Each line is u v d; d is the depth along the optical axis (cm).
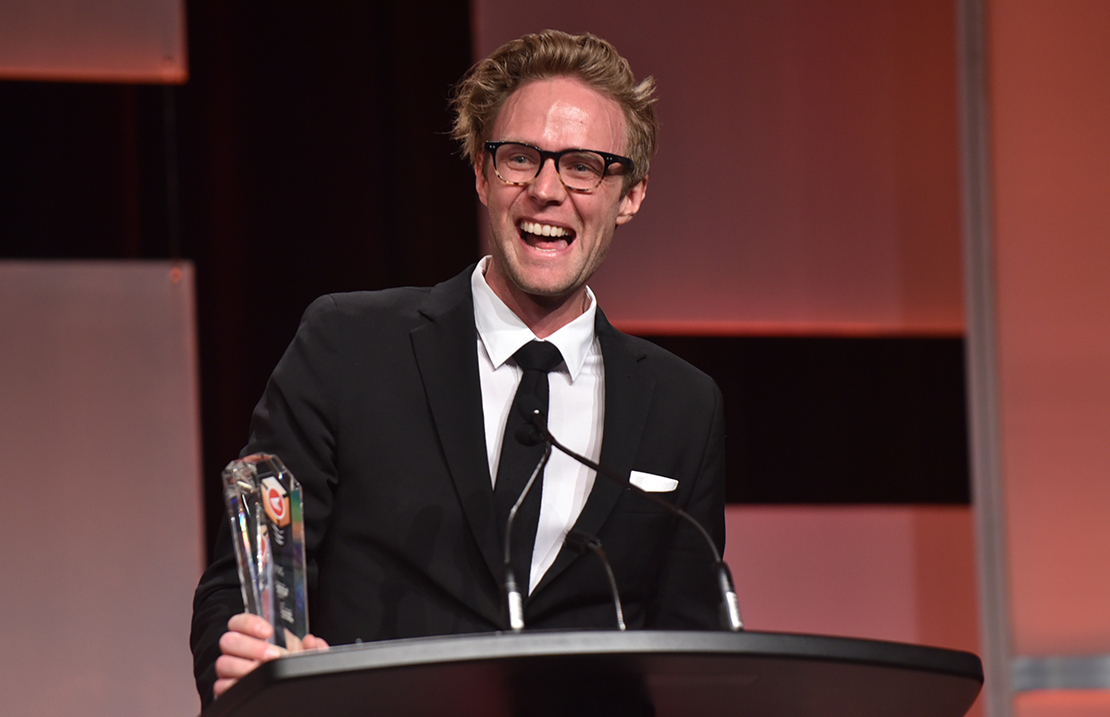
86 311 1009
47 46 1013
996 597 1166
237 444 1006
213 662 378
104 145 1017
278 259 1028
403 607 441
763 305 1169
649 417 496
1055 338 1194
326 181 1041
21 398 995
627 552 470
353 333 481
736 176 1178
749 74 1191
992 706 1159
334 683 262
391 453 459
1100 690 1162
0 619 974
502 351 485
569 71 482
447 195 1059
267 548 363
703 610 496
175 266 1021
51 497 994
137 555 1002
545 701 296
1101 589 1177
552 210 463
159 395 1016
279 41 1045
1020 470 1183
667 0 1180
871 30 1214
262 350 1018
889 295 1189
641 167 506
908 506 1170
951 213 1207
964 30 1209
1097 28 1222
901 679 295
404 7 1071
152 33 1030
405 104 1062
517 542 448
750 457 1150
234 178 1029
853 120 1203
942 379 1188
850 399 1170
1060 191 1205
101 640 988
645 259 1155
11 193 1002
